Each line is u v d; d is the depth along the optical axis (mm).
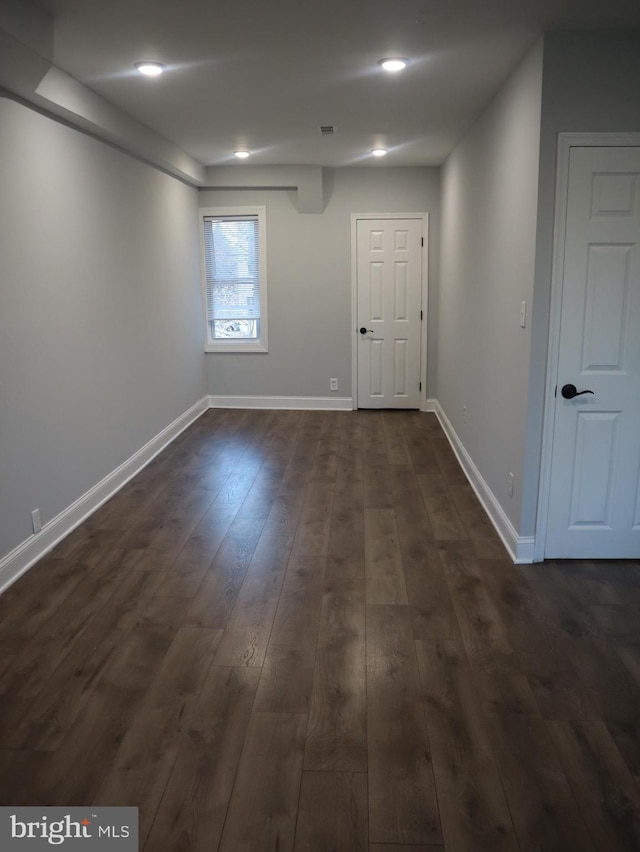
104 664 2471
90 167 3939
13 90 3037
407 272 6512
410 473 4766
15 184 3111
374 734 2086
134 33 2828
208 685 2342
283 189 6395
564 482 3193
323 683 2348
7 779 1917
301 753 2008
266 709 2211
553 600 2918
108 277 4230
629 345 3020
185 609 2873
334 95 3779
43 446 3402
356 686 2328
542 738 2062
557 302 2977
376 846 1685
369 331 6652
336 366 6754
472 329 4535
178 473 4793
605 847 1676
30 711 2207
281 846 1688
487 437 4023
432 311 6574
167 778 1917
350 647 2572
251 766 1958
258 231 6508
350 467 4922
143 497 4289
